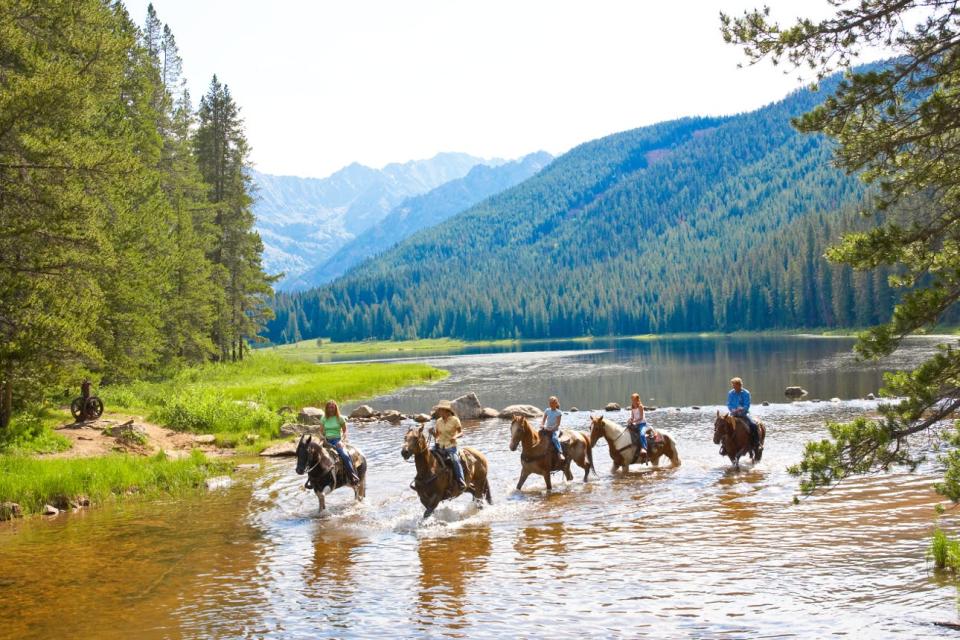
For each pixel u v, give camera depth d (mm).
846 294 121688
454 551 13023
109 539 14422
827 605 9633
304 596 10828
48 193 21672
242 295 67250
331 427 17500
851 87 9797
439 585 11172
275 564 12508
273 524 15516
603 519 15000
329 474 16656
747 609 9656
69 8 25078
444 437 15930
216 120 67000
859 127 10133
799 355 74062
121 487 19188
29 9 23438
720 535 13242
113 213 32125
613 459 20906
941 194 10180
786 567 11234
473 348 187375
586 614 9750
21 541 14352
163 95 57562
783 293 146500
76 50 25266
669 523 14336
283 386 49656
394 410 40219
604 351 117688
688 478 18938
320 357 164875
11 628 9711
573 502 16812
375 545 13609
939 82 9555
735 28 10266
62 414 28969
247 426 30906
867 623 8992
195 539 14336
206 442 27719
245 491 19234
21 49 22094
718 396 41562
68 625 9789
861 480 17062
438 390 53938
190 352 56125
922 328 9258
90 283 23438
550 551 12805
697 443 24750
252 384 51375
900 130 9969
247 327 68062
